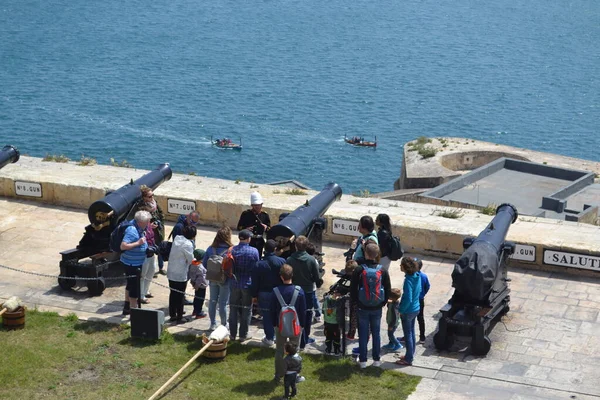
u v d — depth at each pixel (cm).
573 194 6378
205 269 1727
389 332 1614
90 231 1920
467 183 6556
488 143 8512
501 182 6625
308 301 1614
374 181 11219
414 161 8038
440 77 17450
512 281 1939
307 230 1850
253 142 12538
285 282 1492
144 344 1636
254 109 14338
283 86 16112
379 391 1466
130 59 18038
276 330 1486
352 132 13262
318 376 1519
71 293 1891
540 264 1994
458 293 1645
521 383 1492
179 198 2344
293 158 11944
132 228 1750
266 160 11800
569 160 7800
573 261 1961
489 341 1588
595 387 1479
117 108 13912
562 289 1898
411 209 2336
